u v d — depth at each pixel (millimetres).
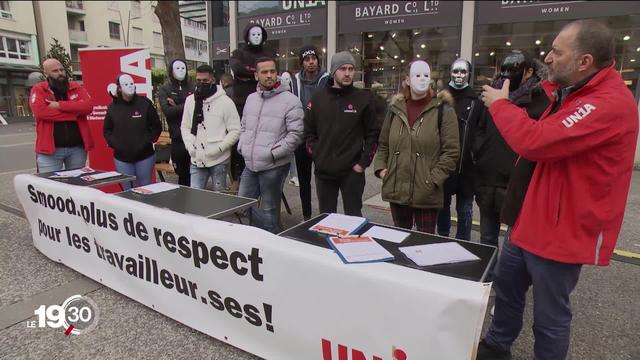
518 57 2533
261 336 2066
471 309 1442
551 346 1771
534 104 2387
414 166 2775
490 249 1891
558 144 1519
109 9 32875
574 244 1605
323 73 4242
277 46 10203
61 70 4180
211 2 11086
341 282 1704
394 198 2871
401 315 1583
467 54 8086
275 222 3582
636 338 2379
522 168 1861
